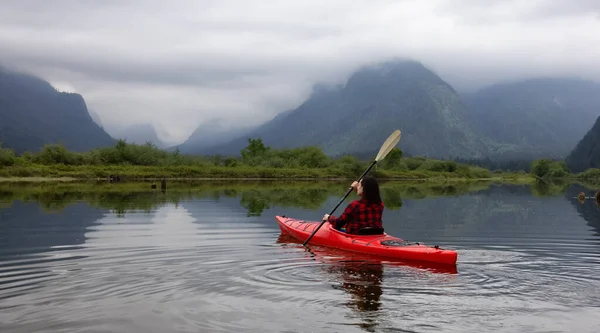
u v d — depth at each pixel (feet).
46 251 25.12
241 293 17.12
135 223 37.11
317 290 17.51
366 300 16.28
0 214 42.24
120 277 19.42
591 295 17.04
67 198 60.80
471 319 14.51
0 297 16.55
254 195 71.67
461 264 22.20
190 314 14.88
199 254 24.49
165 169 163.73
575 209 53.62
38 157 166.71
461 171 247.09
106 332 13.41
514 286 18.20
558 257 24.25
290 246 27.20
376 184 26.45
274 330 13.56
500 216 45.14
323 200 62.34
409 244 24.11
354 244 25.29
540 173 264.52
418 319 14.47
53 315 14.74
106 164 180.86
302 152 246.06
